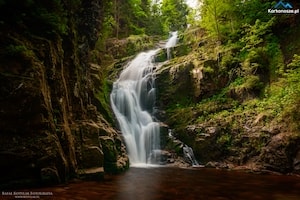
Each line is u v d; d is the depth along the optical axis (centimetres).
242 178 1171
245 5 2045
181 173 1288
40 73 884
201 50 2195
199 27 2755
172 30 4822
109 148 1245
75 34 1243
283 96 1545
